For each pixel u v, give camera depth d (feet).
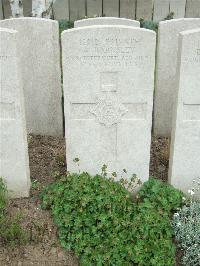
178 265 3.57
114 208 3.71
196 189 4.10
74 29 3.54
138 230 3.60
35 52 4.74
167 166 4.57
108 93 3.78
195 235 3.58
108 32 3.53
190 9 9.02
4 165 3.99
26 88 4.92
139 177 4.15
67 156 4.08
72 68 3.67
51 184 4.15
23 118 3.84
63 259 3.57
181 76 3.67
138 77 3.70
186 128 3.89
